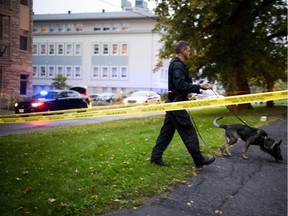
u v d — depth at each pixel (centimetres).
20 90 2817
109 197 436
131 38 5147
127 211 407
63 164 584
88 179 498
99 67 5356
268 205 442
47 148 736
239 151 734
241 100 572
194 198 456
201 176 546
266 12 2177
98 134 988
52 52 5638
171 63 569
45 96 1955
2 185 470
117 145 762
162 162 586
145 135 934
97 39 5347
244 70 1912
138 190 466
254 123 1305
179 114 557
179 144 771
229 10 1869
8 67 2661
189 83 567
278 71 2108
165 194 464
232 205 439
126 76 5206
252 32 2027
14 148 747
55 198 425
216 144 781
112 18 5209
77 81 5491
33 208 396
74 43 5491
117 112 734
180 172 555
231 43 1905
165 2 1772
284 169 604
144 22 5097
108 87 5297
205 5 1602
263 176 559
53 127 1333
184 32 1762
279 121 1407
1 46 2397
